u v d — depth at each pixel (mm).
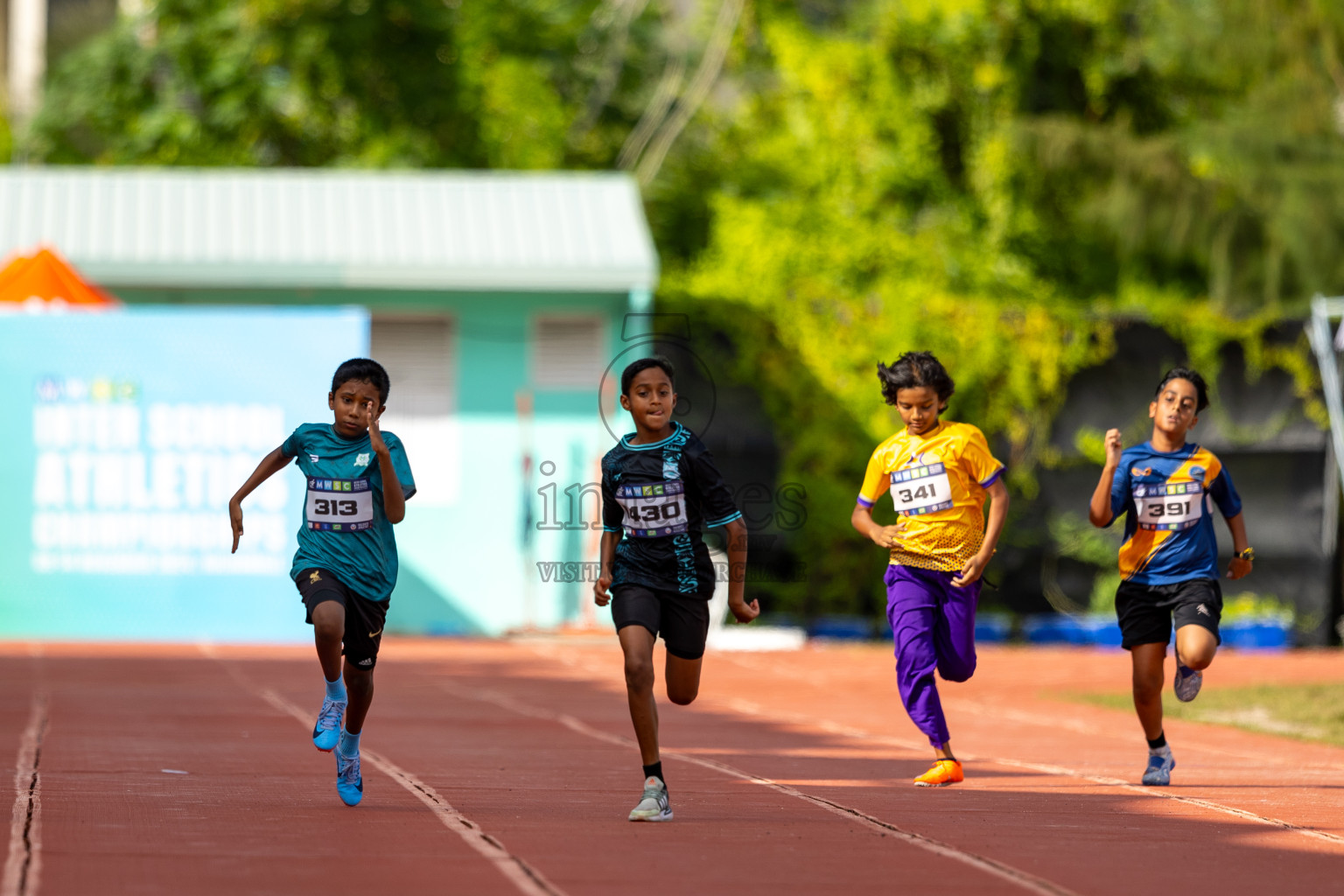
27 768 28562
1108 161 94375
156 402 67875
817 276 86125
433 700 46188
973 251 95000
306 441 24953
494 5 110312
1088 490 72750
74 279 68875
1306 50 93438
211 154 105125
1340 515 71750
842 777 30625
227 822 22906
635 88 114500
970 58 97125
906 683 29750
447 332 74562
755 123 107938
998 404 72375
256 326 68250
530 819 23953
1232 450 72062
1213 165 96750
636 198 79875
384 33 106125
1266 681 56906
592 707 45094
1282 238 92312
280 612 68250
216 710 40906
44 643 64500
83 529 67500
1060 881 20000
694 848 21734
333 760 31031
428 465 74250
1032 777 30953
